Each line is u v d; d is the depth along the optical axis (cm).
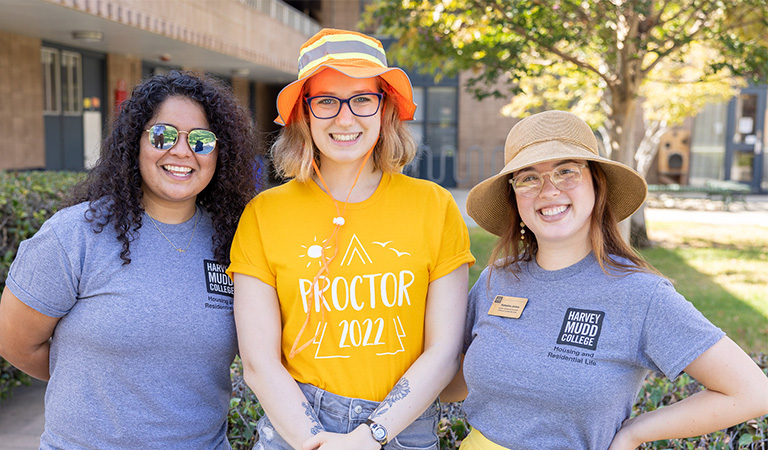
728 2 695
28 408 418
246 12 1191
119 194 190
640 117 1741
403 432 200
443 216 206
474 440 199
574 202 188
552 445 183
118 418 186
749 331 546
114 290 185
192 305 192
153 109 193
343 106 197
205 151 195
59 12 723
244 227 203
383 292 195
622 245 194
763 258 869
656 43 754
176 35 924
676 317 171
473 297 217
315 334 194
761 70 712
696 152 1788
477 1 702
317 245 197
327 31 205
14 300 186
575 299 186
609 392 177
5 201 391
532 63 788
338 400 192
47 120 1002
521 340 188
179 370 191
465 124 1783
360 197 207
